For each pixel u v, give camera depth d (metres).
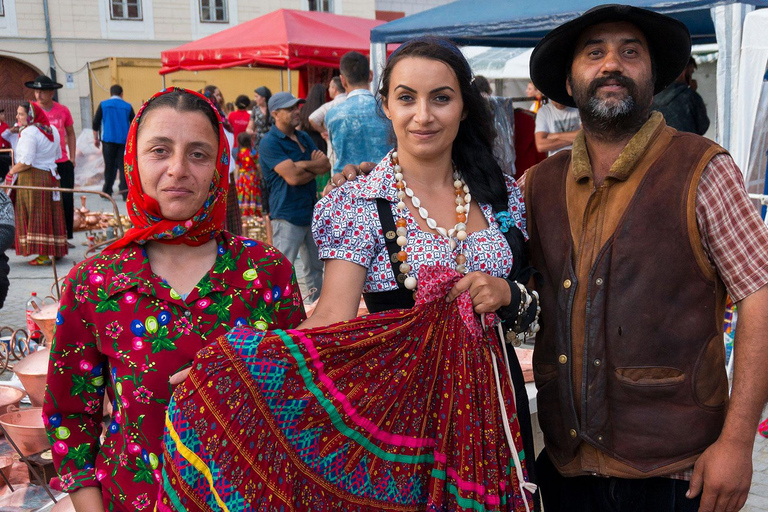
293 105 5.93
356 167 2.02
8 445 3.41
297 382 1.62
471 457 1.76
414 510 1.80
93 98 18.33
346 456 1.70
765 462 3.80
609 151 2.03
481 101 2.01
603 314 1.96
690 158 1.91
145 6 19.95
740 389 1.85
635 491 2.02
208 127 1.68
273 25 10.17
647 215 1.91
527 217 2.18
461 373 1.78
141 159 1.65
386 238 1.88
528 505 1.84
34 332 4.53
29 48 19.33
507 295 1.86
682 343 1.92
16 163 8.26
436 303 1.80
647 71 1.98
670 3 4.68
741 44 4.49
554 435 2.10
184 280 1.71
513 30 5.57
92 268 1.67
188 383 1.53
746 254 1.84
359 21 11.61
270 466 1.59
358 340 1.68
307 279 6.35
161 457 1.61
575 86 2.05
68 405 1.70
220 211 1.75
